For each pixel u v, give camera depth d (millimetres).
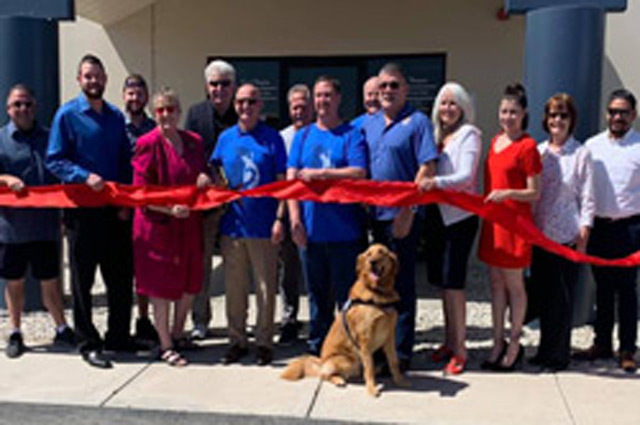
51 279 5574
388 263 4547
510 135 4867
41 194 5207
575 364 5246
